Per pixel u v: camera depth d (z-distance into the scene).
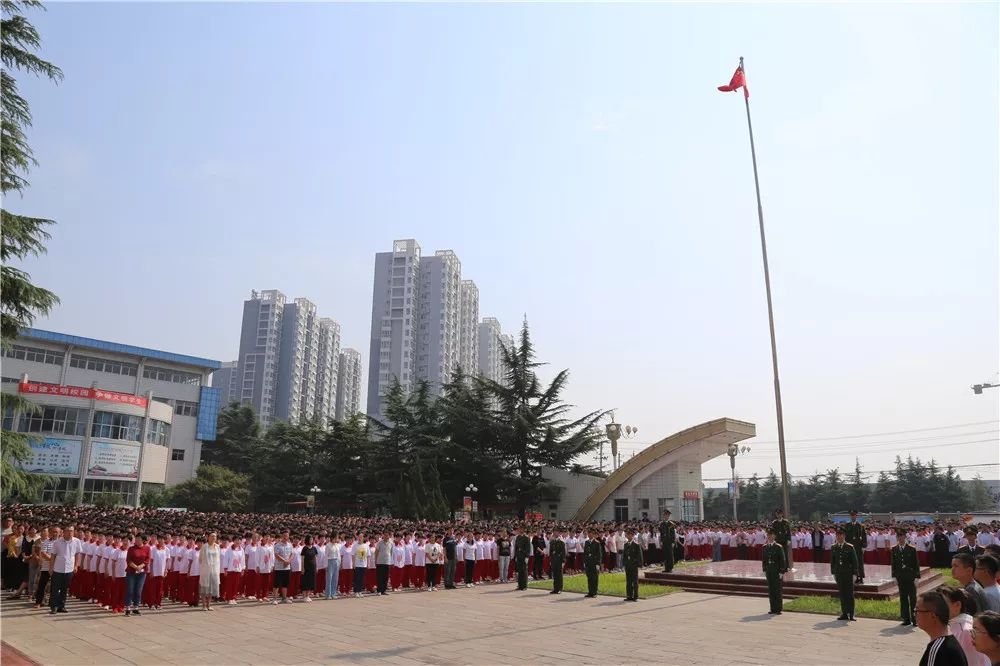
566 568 26.06
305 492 56.03
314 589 17.88
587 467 48.56
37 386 51.66
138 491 55.47
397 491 44.94
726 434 41.03
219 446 76.75
